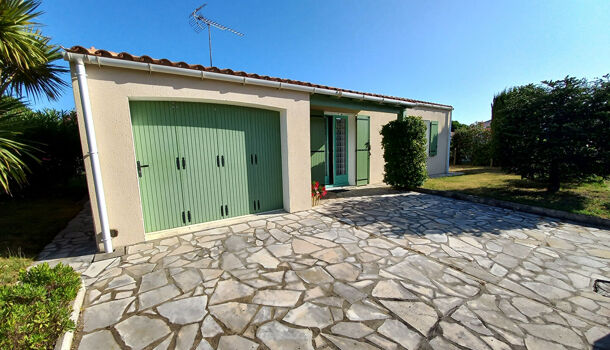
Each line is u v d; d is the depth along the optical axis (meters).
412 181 6.99
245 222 4.23
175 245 3.27
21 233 3.77
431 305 2.00
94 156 2.92
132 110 3.40
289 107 4.55
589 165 5.03
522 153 5.79
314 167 7.28
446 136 11.11
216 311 1.92
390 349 1.53
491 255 2.95
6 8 2.97
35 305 1.57
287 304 2.01
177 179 3.84
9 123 3.36
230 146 4.27
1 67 3.54
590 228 3.90
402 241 3.38
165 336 1.65
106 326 1.74
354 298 2.09
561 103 5.18
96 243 3.25
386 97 5.98
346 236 3.58
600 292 2.20
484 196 5.90
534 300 2.07
